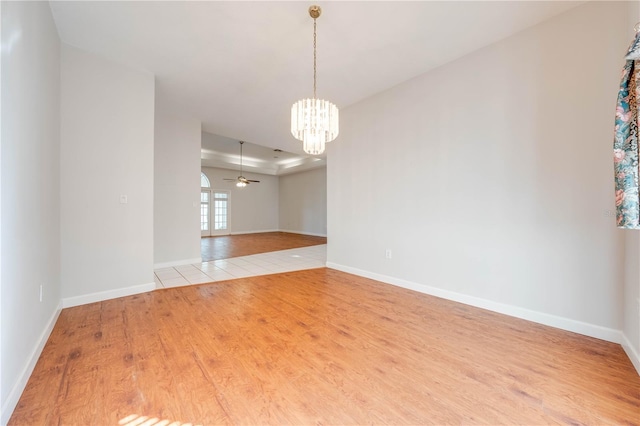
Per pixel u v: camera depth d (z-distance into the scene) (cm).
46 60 212
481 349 192
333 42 265
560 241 226
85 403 136
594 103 210
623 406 136
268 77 335
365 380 157
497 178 262
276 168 1149
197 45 270
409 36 255
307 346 196
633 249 180
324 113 246
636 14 179
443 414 131
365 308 272
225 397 142
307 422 126
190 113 464
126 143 303
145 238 318
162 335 211
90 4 215
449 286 299
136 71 311
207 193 1020
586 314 214
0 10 127
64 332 213
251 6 218
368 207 394
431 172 315
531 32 240
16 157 148
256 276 404
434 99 313
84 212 274
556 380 157
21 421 125
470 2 212
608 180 205
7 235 134
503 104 257
